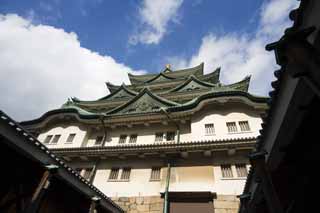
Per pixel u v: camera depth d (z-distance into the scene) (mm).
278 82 4699
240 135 14977
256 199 6559
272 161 5719
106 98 28391
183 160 14164
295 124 4746
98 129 19312
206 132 15844
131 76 35656
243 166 12938
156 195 12914
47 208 8531
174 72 33031
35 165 7562
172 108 17562
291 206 5465
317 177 4945
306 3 3676
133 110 21062
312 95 4035
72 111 19812
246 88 22547
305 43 3346
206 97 17359
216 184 12516
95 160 15633
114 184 14078
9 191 7422
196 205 12031
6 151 7141
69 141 18359
